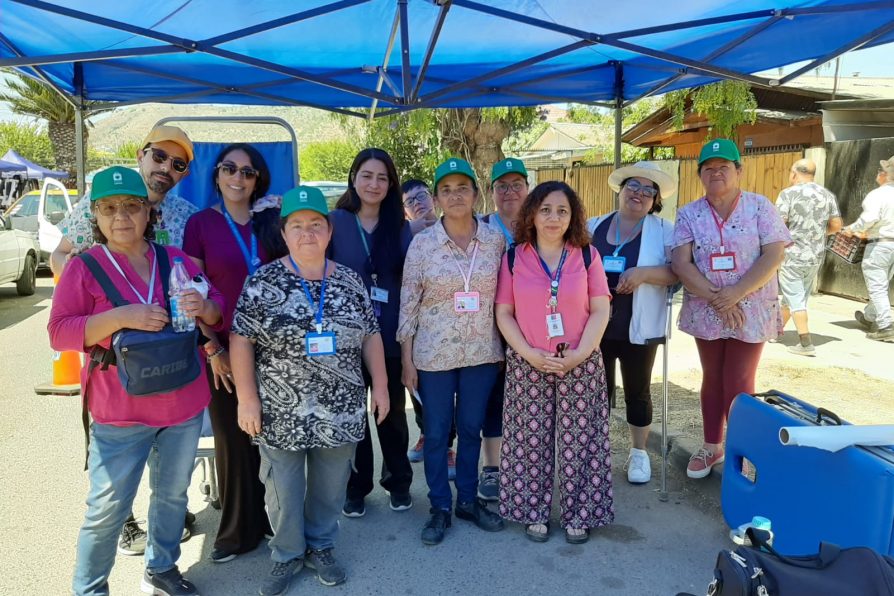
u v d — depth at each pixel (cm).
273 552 307
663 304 394
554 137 2988
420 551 344
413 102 443
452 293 340
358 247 361
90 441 272
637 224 404
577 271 339
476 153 1064
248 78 518
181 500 291
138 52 320
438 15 369
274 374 282
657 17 397
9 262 1120
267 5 354
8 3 337
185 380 260
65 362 629
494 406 402
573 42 452
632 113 1850
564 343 333
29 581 316
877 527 252
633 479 420
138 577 318
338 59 483
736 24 409
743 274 374
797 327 680
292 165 494
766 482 319
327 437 285
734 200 381
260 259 325
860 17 387
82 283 254
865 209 730
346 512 382
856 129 1018
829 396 542
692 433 469
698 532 361
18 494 413
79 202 318
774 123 1182
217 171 325
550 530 363
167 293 266
